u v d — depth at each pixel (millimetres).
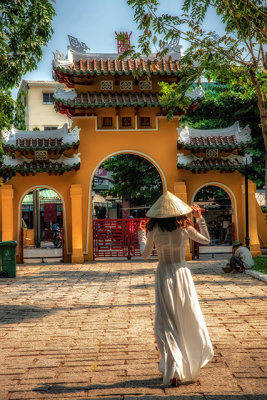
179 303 4125
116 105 15703
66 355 5156
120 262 16000
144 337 5852
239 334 5824
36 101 34094
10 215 15984
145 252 4406
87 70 15742
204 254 17781
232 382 4102
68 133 16094
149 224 4359
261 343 5379
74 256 15828
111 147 16625
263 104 10711
